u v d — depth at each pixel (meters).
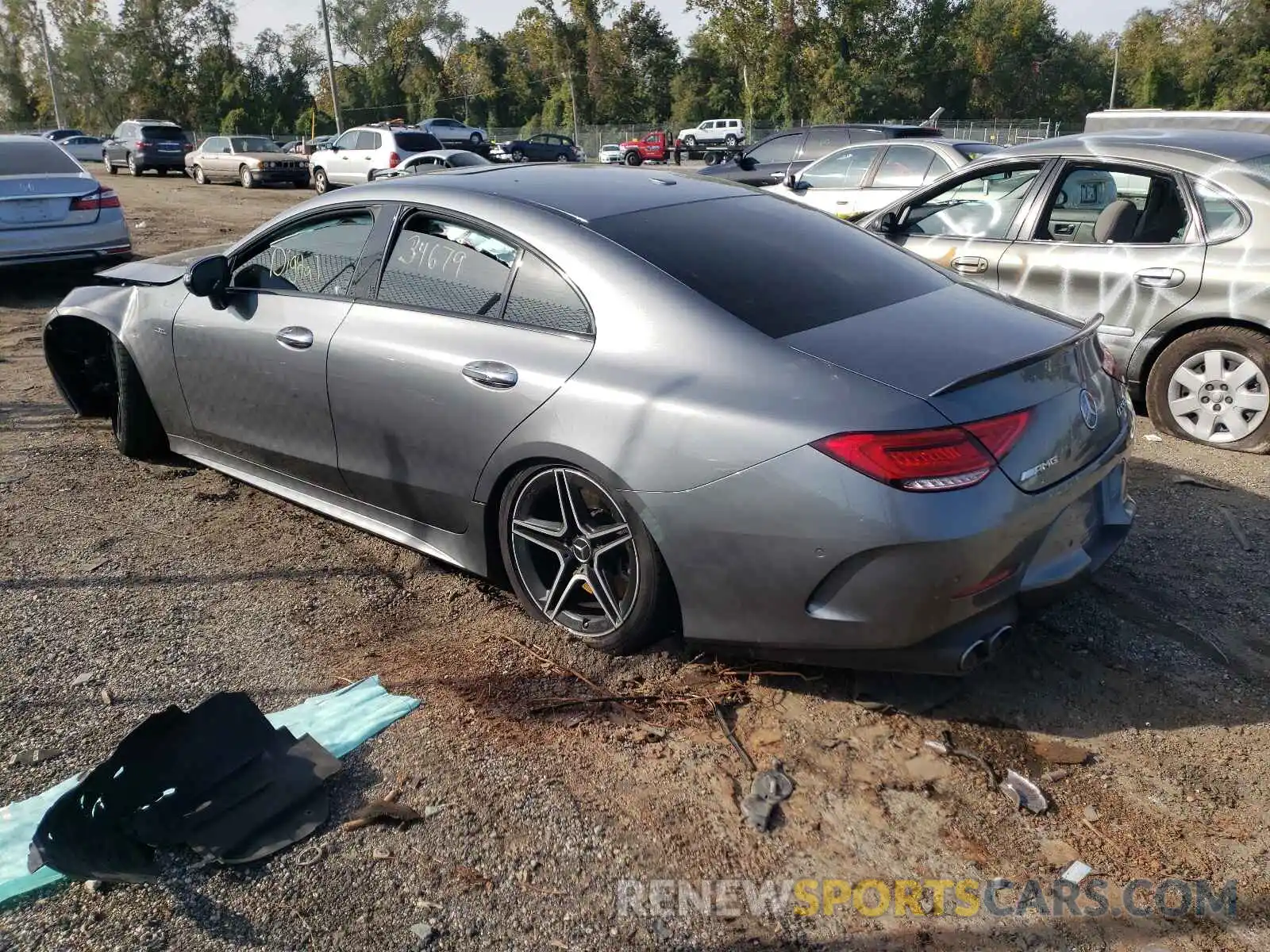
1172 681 3.20
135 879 2.35
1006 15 66.56
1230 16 50.97
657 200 3.62
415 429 3.51
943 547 2.57
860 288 3.29
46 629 3.46
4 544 4.12
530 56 75.56
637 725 2.96
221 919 2.26
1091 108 70.81
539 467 3.21
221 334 4.21
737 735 2.92
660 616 3.09
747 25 53.75
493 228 3.44
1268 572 3.91
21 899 2.31
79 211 9.63
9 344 7.82
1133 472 4.99
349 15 78.88
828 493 2.63
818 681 3.17
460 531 3.56
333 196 4.02
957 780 2.74
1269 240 5.02
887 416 2.61
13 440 5.41
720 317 2.97
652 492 2.89
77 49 71.62
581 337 3.14
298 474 4.14
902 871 2.43
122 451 5.10
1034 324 3.19
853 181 10.55
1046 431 2.79
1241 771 2.77
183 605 3.65
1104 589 3.78
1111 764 2.81
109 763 2.52
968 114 66.00
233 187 25.86
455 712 3.01
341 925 2.25
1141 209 5.57
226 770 2.65
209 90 72.38
